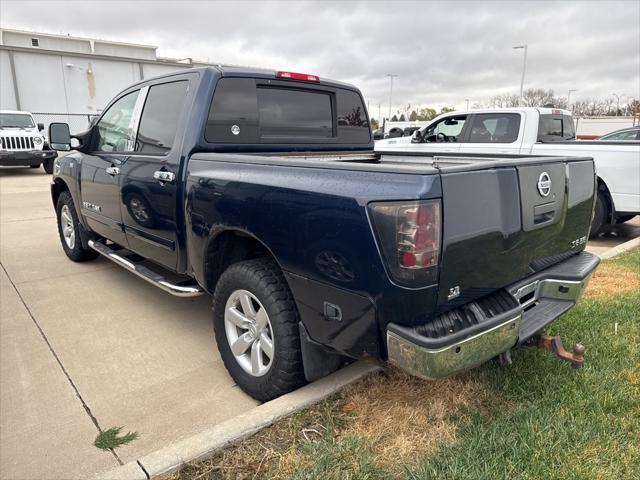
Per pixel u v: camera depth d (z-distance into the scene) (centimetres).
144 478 204
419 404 261
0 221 827
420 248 188
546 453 218
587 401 257
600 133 2798
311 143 390
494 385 276
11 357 335
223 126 328
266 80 351
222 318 293
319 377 262
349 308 213
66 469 225
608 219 696
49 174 1622
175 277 488
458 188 197
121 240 421
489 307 223
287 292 255
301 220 226
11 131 1515
